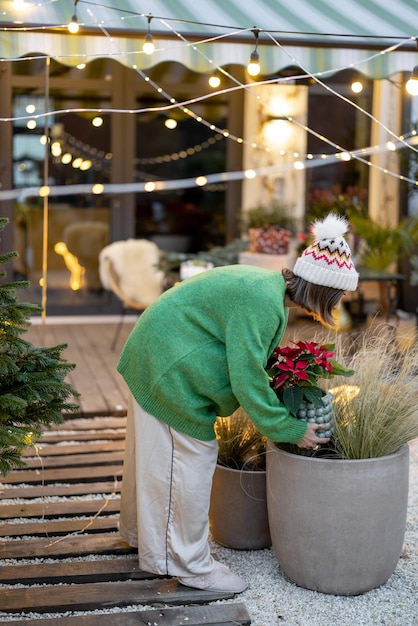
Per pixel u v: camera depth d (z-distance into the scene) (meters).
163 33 4.33
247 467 3.57
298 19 4.56
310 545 3.15
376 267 7.23
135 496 3.37
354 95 8.27
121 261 6.96
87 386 5.73
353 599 3.17
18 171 7.93
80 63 4.76
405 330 6.80
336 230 3.01
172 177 8.25
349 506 3.08
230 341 2.96
